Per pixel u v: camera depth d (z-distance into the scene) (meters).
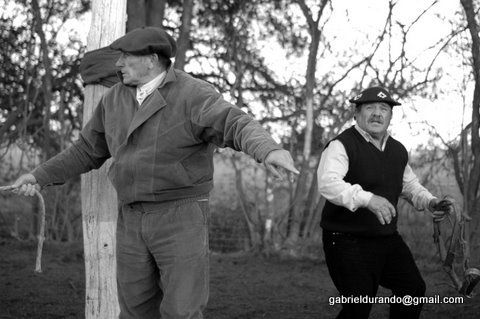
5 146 11.09
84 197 4.30
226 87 11.66
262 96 11.48
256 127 3.27
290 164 3.08
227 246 10.58
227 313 6.57
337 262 4.33
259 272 8.84
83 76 4.30
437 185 9.67
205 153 3.60
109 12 4.34
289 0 11.20
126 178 3.58
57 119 11.23
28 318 6.11
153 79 3.61
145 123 3.53
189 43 11.54
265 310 6.72
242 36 11.22
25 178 3.85
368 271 4.30
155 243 3.56
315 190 10.41
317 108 11.10
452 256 4.57
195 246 3.52
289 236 10.21
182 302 3.50
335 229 4.35
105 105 3.75
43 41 10.59
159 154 3.51
